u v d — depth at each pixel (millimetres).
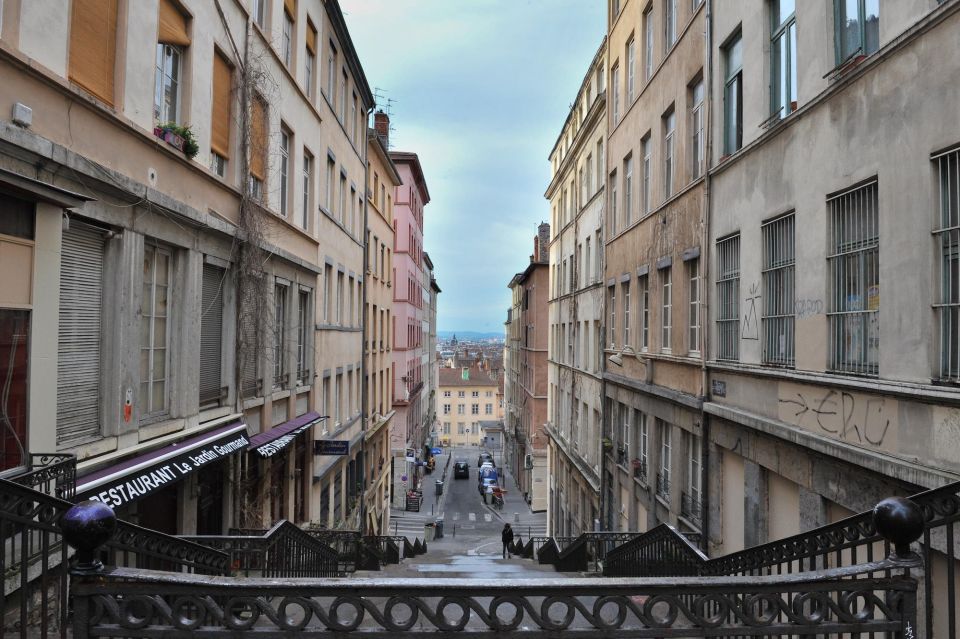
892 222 6758
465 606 2906
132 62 8078
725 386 11336
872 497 6941
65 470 5980
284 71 14391
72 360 7121
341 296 22047
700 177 12555
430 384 81625
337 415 21406
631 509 17719
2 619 3707
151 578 2836
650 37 17375
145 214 8352
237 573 8719
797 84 8859
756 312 10164
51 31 6496
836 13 8031
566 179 32688
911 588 3037
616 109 21469
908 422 6422
